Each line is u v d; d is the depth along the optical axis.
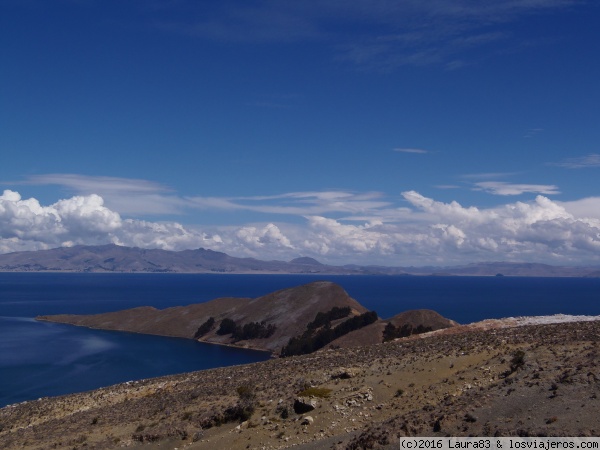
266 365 48.62
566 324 42.19
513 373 26.52
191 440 29.41
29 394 77.12
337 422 26.22
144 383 50.81
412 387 28.66
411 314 116.06
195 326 162.00
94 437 32.91
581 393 20.94
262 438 26.61
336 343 107.56
